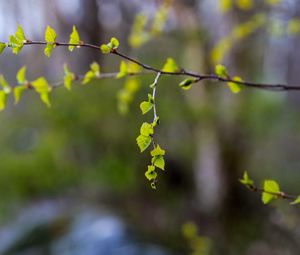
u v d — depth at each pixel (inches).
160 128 148.3
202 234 132.9
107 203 160.1
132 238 108.0
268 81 230.1
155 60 134.1
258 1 105.6
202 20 128.0
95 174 149.2
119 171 147.2
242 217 135.3
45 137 152.9
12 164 149.3
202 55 127.2
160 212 149.7
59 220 123.0
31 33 147.7
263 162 163.2
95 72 42.8
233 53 132.6
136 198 159.0
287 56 257.4
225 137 142.5
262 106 162.6
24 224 125.6
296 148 175.0
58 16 146.8
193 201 155.9
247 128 148.4
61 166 152.6
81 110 141.5
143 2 124.0
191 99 144.2
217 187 144.2
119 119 141.7
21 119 159.8
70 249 108.4
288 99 208.1
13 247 117.4
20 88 40.1
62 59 148.7
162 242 114.0
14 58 158.6
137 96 136.0
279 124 174.2
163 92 140.2
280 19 70.4
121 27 145.9
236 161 143.6
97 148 150.3
